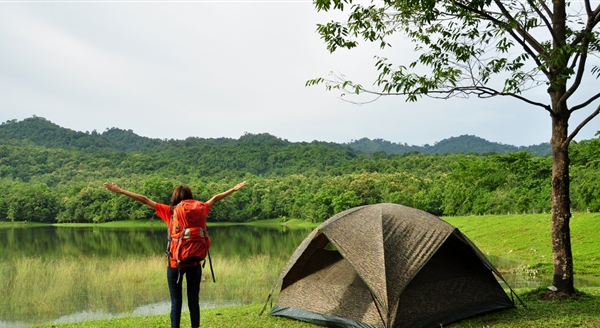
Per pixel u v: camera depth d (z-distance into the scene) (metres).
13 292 14.47
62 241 49.44
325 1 8.25
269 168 198.25
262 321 8.27
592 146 48.94
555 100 8.89
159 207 5.36
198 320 5.21
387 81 8.57
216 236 57.88
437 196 83.06
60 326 8.44
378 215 8.10
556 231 9.16
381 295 6.98
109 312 12.45
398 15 9.13
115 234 64.56
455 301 7.86
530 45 9.04
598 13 8.09
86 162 174.25
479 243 31.09
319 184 115.19
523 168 59.47
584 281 15.98
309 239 8.47
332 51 9.39
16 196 101.38
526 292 9.70
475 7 8.66
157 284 16.61
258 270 19.47
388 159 169.62
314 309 8.16
